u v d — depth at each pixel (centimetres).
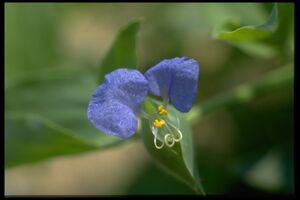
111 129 24
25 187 38
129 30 27
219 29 28
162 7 38
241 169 34
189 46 37
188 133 25
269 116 35
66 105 32
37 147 29
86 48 39
